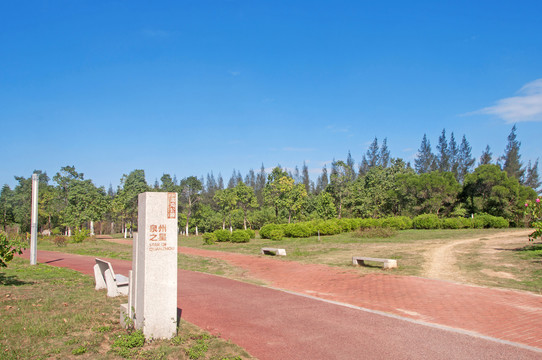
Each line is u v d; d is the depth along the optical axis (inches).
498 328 266.1
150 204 229.0
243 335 251.1
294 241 1040.2
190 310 318.7
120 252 896.9
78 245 1213.7
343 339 244.2
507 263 545.6
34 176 639.1
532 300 346.0
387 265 550.6
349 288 424.5
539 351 220.1
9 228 2222.0
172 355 205.3
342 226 1242.6
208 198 3129.9
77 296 349.7
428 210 1651.1
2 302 312.8
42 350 202.1
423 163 3169.3
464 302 343.3
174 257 233.3
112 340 223.5
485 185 1566.2
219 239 1128.2
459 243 842.8
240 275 531.2
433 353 219.5
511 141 2834.6
